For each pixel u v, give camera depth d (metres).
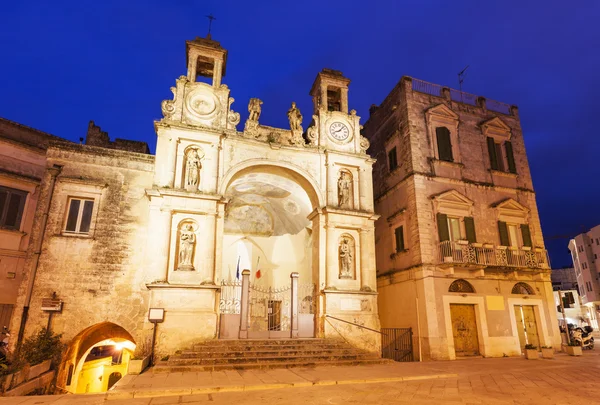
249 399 8.72
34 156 20.28
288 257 24.95
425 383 11.05
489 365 15.41
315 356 14.98
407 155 22.28
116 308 16.31
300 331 17.72
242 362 13.88
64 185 17.08
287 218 24.75
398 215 22.48
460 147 23.14
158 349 14.96
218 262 16.92
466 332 20.05
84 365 22.23
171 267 16.20
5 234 18.45
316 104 22.55
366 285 18.75
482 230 22.00
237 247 24.77
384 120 25.69
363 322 18.08
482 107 24.75
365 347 17.77
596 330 53.09
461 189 22.27
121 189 17.72
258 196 23.92
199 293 16.05
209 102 19.02
